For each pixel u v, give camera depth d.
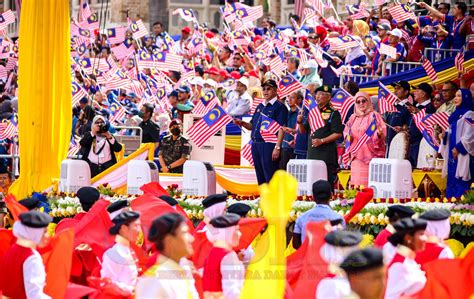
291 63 41.69
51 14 36.97
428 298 18.80
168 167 39.84
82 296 21.28
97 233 23.61
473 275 18.64
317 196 24.69
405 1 50.53
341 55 45.22
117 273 21.02
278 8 70.94
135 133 45.34
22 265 20.05
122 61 55.34
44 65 36.97
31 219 20.16
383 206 28.25
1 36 71.50
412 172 31.78
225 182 38.06
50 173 37.00
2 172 41.09
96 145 39.06
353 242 18.34
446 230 21.44
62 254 20.97
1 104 50.53
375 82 40.62
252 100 42.50
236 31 49.16
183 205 33.38
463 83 36.41
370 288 15.45
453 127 30.28
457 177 30.12
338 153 36.78
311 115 32.56
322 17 47.38
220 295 20.86
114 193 36.81
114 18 77.00
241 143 42.16
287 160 35.06
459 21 41.50
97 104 47.06
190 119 40.88
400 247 19.50
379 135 32.81
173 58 48.62
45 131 36.97
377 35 44.62
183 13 53.78
